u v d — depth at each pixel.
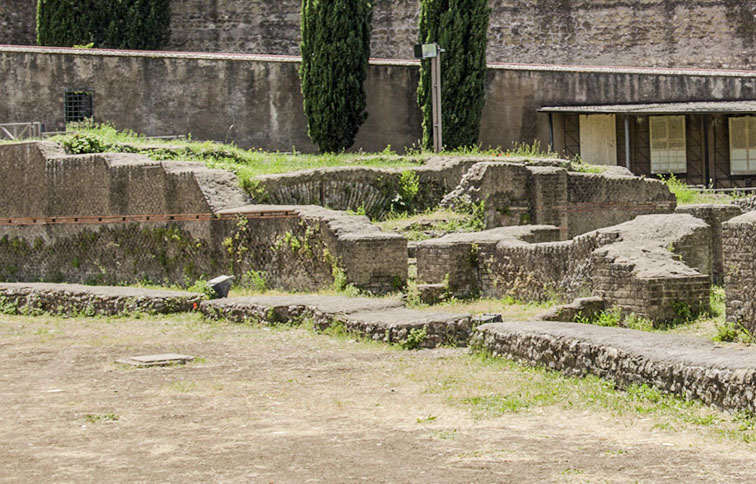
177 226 23.56
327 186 24.97
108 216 25.00
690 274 14.30
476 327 13.12
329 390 10.96
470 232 22.00
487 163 24.33
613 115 32.09
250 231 22.06
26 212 26.72
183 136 31.34
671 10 40.22
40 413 10.07
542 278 17.64
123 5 37.38
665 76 31.77
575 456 7.76
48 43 36.78
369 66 31.62
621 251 14.85
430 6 30.92
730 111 30.05
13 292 20.67
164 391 11.12
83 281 25.55
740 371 8.76
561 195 24.75
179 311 18.84
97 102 31.36
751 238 12.30
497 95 31.62
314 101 30.94
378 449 8.18
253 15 42.03
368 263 19.61
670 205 26.17
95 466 7.84
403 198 25.47
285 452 8.16
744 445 7.93
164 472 7.62
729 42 39.94
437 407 9.86
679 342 10.54
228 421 9.48
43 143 26.53
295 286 21.12
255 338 15.41
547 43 40.81
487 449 8.06
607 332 11.41
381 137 31.69
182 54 31.41
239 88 31.47
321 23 30.81
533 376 11.14
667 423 8.72
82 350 14.80
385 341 14.04
